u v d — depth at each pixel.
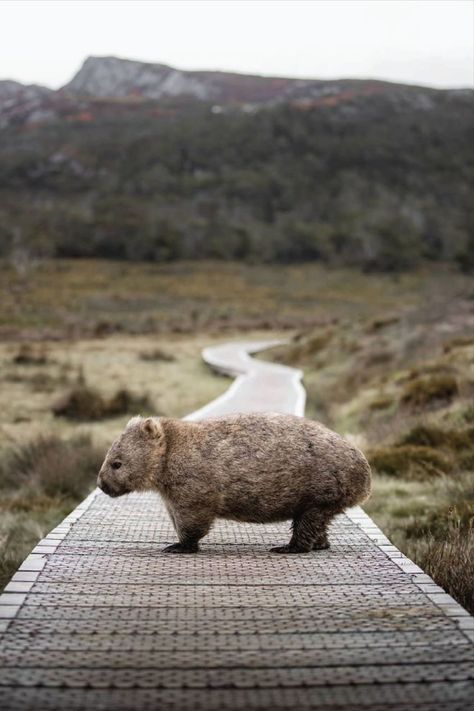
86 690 3.46
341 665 3.73
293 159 153.88
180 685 3.52
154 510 8.09
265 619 4.41
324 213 131.50
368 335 34.75
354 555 6.01
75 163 150.38
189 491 5.96
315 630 4.22
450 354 21.50
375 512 9.65
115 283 92.44
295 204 134.38
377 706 3.32
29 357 33.09
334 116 174.38
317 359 34.25
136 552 6.12
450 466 11.62
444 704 3.34
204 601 4.77
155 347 44.34
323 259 116.56
